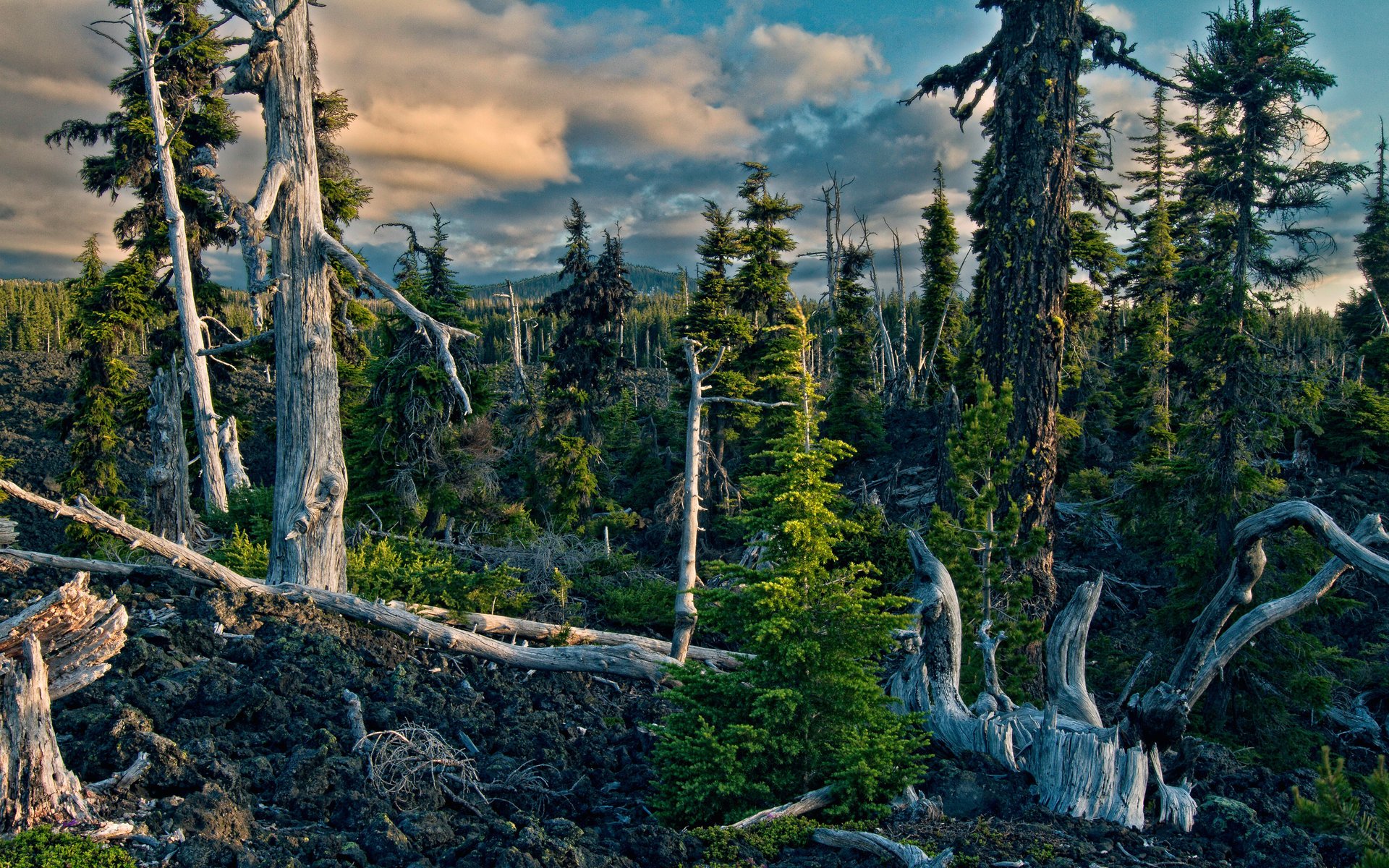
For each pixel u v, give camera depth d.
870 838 6.58
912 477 31.70
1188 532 16.84
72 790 5.50
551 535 19.38
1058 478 30.20
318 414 12.32
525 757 9.22
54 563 10.46
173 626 9.16
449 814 7.28
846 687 8.27
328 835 5.96
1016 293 15.46
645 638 14.84
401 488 20.58
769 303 31.41
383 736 8.12
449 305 21.45
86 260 30.06
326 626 10.66
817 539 8.48
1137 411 33.88
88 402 27.53
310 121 12.50
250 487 23.59
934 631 9.70
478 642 12.12
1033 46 15.38
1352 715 17.00
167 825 5.59
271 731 7.80
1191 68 16.25
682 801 7.73
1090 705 8.72
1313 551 15.38
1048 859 6.30
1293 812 5.65
